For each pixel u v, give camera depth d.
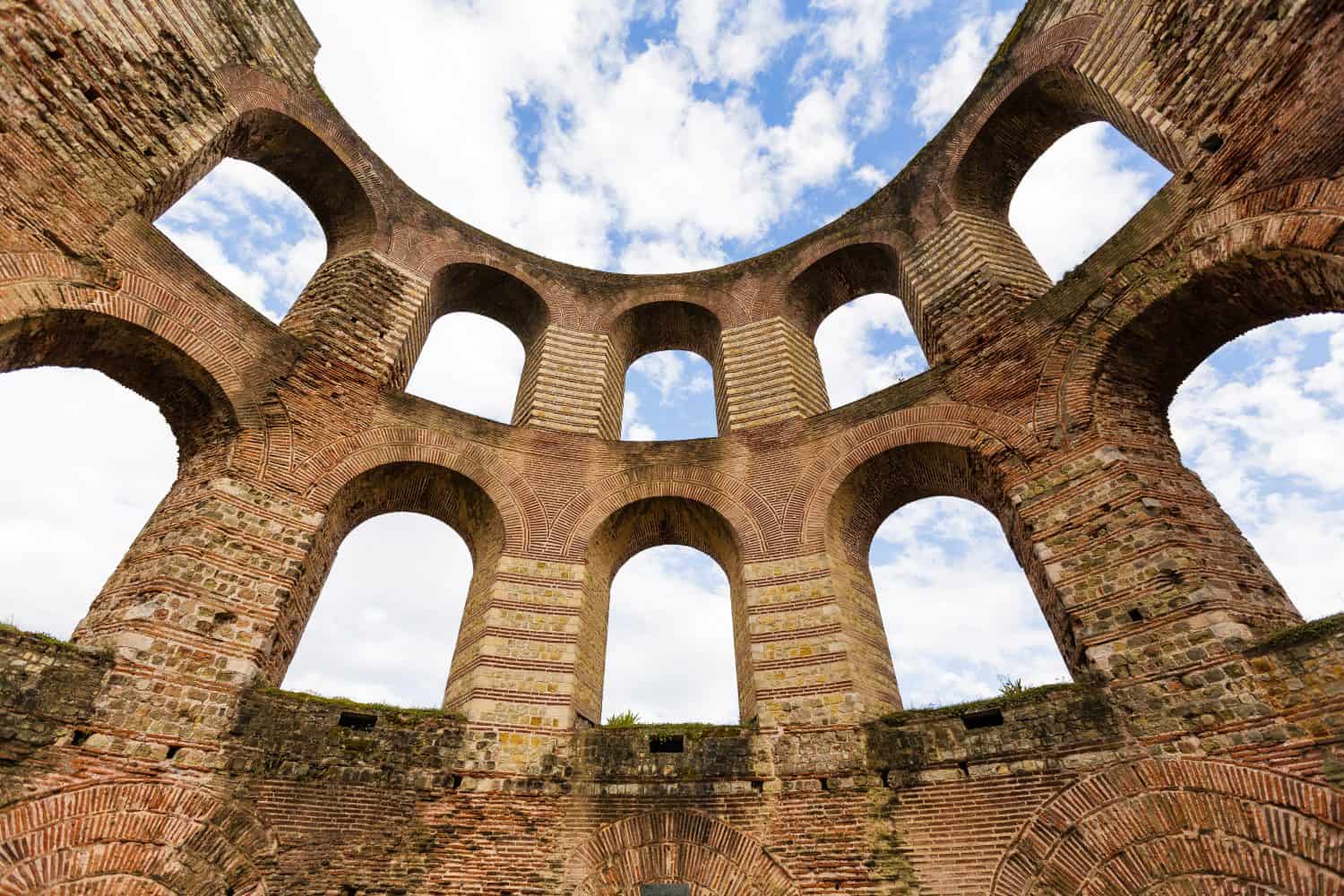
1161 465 14.89
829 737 14.67
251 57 20.09
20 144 13.58
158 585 13.79
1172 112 15.68
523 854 13.64
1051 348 16.95
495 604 17.03
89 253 14.45
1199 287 14.74
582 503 19.44
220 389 16.30
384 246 22.72
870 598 18.20
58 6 14.48
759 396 22.55
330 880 12.61
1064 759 12.57
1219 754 11.27
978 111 22.44
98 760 11.75
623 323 26.42
